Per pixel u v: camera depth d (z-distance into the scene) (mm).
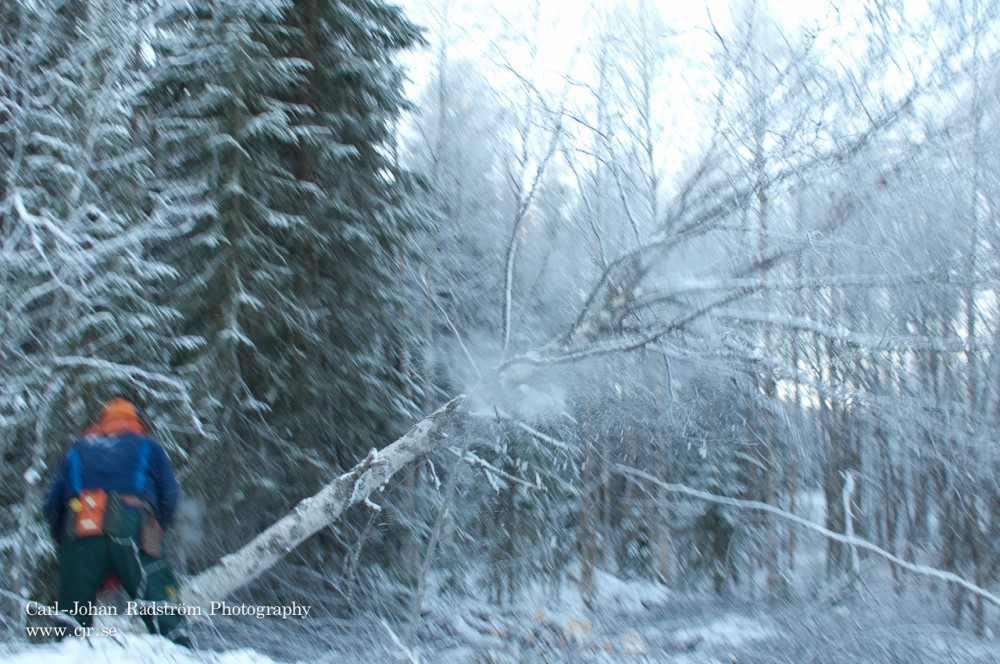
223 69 8070
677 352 8203
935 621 8742
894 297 8969
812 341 9828
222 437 7703
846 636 7324
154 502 5004
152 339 7395
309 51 8883
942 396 9203
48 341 6750
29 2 7465
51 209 6988
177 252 8094
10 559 6371
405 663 6195
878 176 7660
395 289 9844
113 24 7398
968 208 8531
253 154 8211
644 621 8938
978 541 9062
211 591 6520
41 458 6391
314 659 6320
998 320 9023
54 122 7047
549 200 10344
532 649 7121
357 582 8391
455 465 7785
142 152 7391
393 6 9758
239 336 7590
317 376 8406
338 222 8750
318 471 8195
